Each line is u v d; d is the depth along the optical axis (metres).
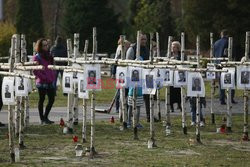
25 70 22.41
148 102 29.45
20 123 21.94
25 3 86.56
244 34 72.81
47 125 28.27
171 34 86.56
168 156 20.56
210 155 20.83
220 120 30.94
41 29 87.38
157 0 87.50
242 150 22.00
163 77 23.98
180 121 30.06
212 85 29.58
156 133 26.05
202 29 74.75
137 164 19.11
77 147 20.72
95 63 20.52
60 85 48.72
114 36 87.75
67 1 88.38
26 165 18.83
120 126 27.70
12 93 19.02
